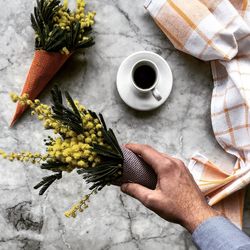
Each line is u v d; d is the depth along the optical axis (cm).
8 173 105
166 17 102
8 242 105
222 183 101
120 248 106
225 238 83
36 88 102
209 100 108
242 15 105
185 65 108
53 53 98
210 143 107
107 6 107
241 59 105
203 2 103
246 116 102
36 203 105
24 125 106
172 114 107
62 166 81
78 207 87
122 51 107
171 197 86
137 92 102
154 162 86
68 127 80
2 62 106
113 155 81
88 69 107
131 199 106
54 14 99
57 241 105
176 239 106
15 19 107
